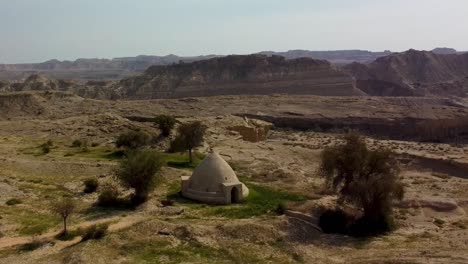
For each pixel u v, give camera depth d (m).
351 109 158.50
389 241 43.69
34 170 59.53
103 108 141.12
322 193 57.94
